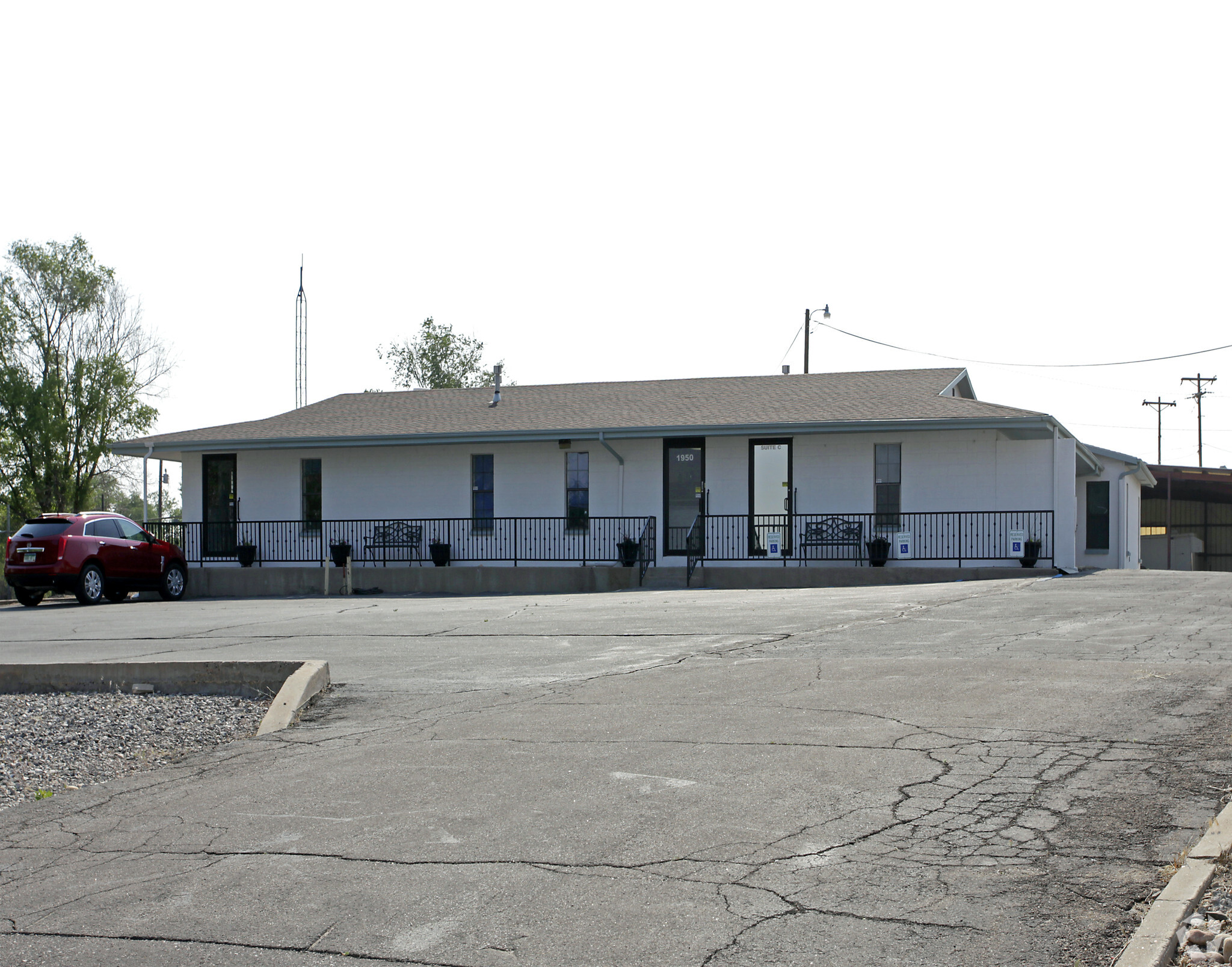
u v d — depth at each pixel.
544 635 13.15
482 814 5.84
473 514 25.64
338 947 4.26
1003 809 5.46
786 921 4.27
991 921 4.19
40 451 47.31
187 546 27.17
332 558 25.44
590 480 24.97
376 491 26.20
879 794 5.80
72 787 7.33
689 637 12.42
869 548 22.45
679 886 4.68
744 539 23.89
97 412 48.34
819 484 23.47
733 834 5.30
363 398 30.75
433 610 17.56
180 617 17.94
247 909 4.70
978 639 11.03
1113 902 4.31
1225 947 3.85
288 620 16.39
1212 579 17.58
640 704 8.47
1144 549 40.97
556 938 4.23
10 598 25.95
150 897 4.92
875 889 4.54
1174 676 8.55
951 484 22.64
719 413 24.28
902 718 7.48
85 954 4.34
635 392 27.73
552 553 25.09
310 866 5.19
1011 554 22.05
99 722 9.16
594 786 6.22
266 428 27.12
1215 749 6.35
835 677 9.16
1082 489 28.94
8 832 6.17
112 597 24.67
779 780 6.14
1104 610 13.28
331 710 9.05
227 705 9.60
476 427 25.20
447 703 9.05
